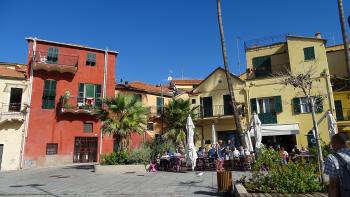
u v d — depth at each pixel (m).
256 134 15.82
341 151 3.61
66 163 26.98
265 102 26.81
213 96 28.94
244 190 7.99
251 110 26.97
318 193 7.81
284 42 29.16
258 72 29.64
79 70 29.12
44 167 24.91
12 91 26.33
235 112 19.50
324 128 24.08
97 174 17.50
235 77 28.36
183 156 19.83
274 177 8.34
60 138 27.16
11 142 25.36
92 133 28.61
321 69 25.30
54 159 26.53
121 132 19.92
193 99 29.75
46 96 27.36
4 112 25.28
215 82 29.20
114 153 19.89
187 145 17.30
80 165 25.09
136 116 20.59
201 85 29.84
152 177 15.11
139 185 12.24
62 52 28.64
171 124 26.20
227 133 27.80
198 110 28.92
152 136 32.16
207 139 28.34
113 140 29.25
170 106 26.69
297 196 7.43
